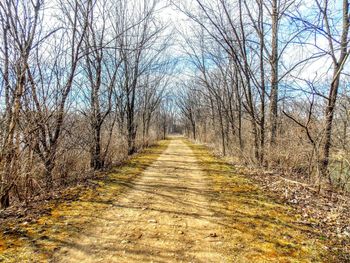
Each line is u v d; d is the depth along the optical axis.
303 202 6.39
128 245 4.18
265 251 4.03
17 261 3.57
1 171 5.48
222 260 3.77
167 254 3.92
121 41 14.02
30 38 6.38
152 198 6.91
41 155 7.12
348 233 4.62
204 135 31.53
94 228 4.81
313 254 3.94
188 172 10.84
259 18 10.78
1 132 5.70
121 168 11.70
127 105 17.31
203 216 5.55
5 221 4.91
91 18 10.30
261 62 11.04
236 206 6.21
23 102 6.54
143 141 23.39
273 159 10.49
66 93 7.99
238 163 13.00
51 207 5.87
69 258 3.73
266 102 13.16
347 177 7.46
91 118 10.93
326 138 8.02
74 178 8.73
